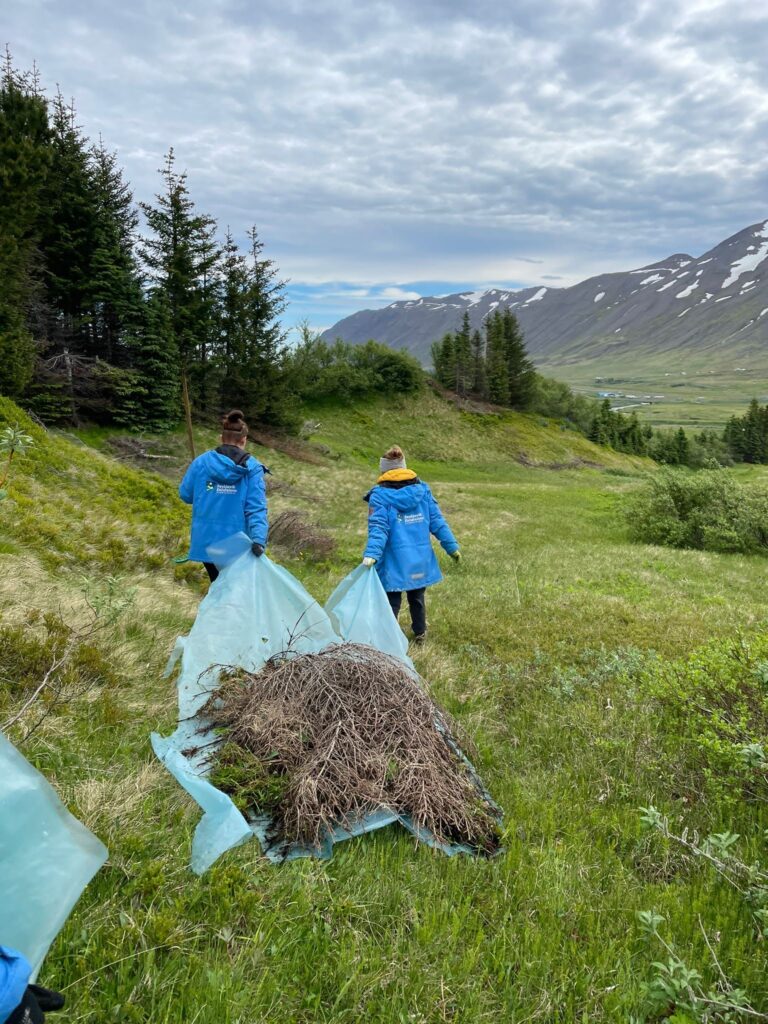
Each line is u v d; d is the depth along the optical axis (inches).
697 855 122.0
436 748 140.3
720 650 195.8
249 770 126.6
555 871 114.8
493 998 87.7
